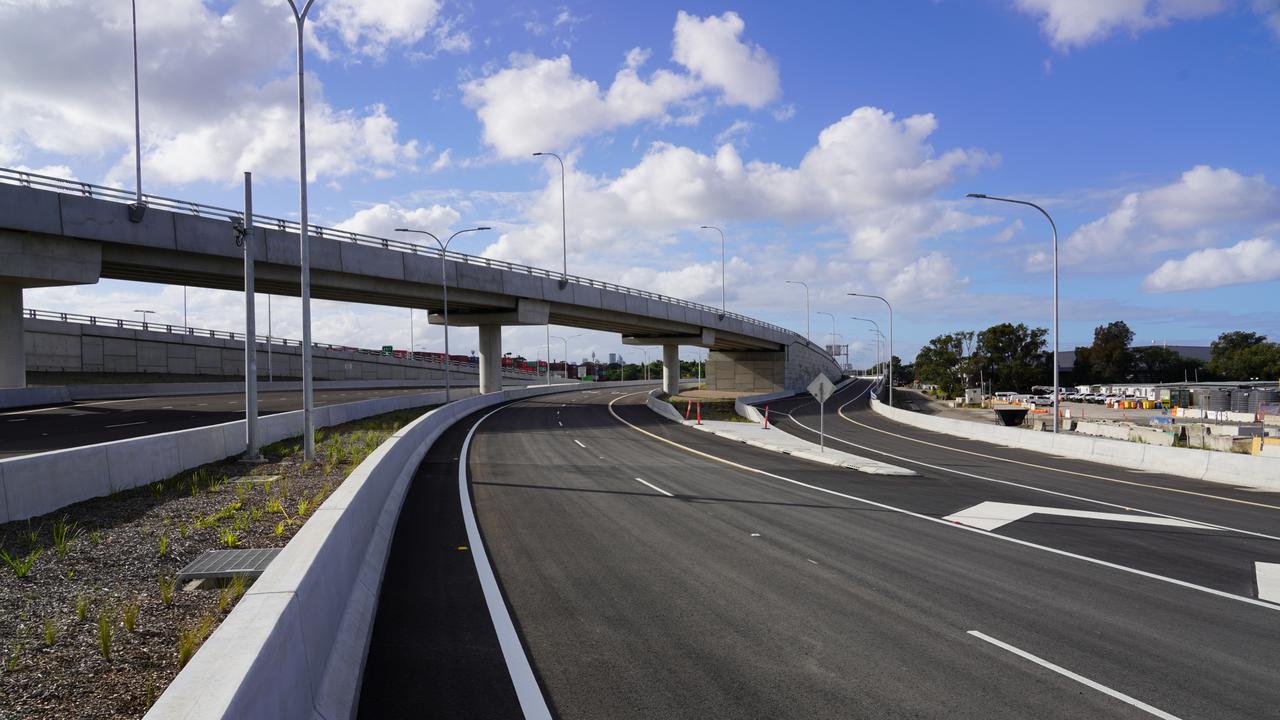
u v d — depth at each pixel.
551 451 23.70
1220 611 7.29
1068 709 5.05
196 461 14.94
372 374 79.19
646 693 5.28
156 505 10.41
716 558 9.41
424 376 88.25
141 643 5.02
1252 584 8.32
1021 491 16.25
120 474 11.76
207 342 59.97
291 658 3.82
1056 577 8.56
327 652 4.95
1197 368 130.88
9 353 33.88
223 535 8.40
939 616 7.07
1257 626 6.83
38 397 35.72
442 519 12.04
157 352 55.69
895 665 5.84
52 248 30.95
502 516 12.33
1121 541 10.70
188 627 5.34
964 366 101.50
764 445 26.97
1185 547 10.34
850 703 5.13
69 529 8.71
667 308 66.19
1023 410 46.09
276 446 19.20
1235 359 110.62
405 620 6.87
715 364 96.50
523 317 52.91
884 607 7.35
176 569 7.00
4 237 29.77
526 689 5.32
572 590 7.92
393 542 10.27
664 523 11.77
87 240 31.77
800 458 23.36
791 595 7.77
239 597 6.10
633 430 33.72
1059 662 5.91
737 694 5.28
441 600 7.52
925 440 32.25
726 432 32.50
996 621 6.93
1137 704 5.14
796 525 11.70
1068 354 140.88
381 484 11.13
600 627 6.72
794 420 45.88
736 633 6.58
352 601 6.45
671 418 41.53
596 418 41.00
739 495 14.90
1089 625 6.83
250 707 3.02
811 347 109.00
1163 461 21.20
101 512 9.84
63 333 48.91
